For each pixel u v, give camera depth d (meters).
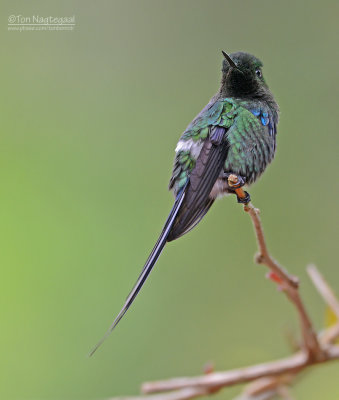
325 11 12.21
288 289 5.01
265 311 10.26
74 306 10.34
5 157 11.61
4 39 12.53
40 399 9.38
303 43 12.12
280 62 12.11
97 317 10.24
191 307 10.39
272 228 10.76
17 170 11.52
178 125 12.09
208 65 12.53
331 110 11.52
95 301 10.42
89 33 12.76
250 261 10.65
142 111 12.34
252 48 12.38
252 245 10.77
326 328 5.75
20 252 10.73
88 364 9.77
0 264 10.56
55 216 11.25
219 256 10.84
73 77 12.50
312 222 10.78
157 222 11.27
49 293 10.40
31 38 12.62
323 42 12.00
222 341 10.16
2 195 11.25
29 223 11.06
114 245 11.00
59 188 11.41
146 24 12.95
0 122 11.92
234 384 4.98
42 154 11.73
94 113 12.26
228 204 11.14
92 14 12.90
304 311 4.97
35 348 9.84
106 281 10.65
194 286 10.73
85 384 9.56
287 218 10.83
